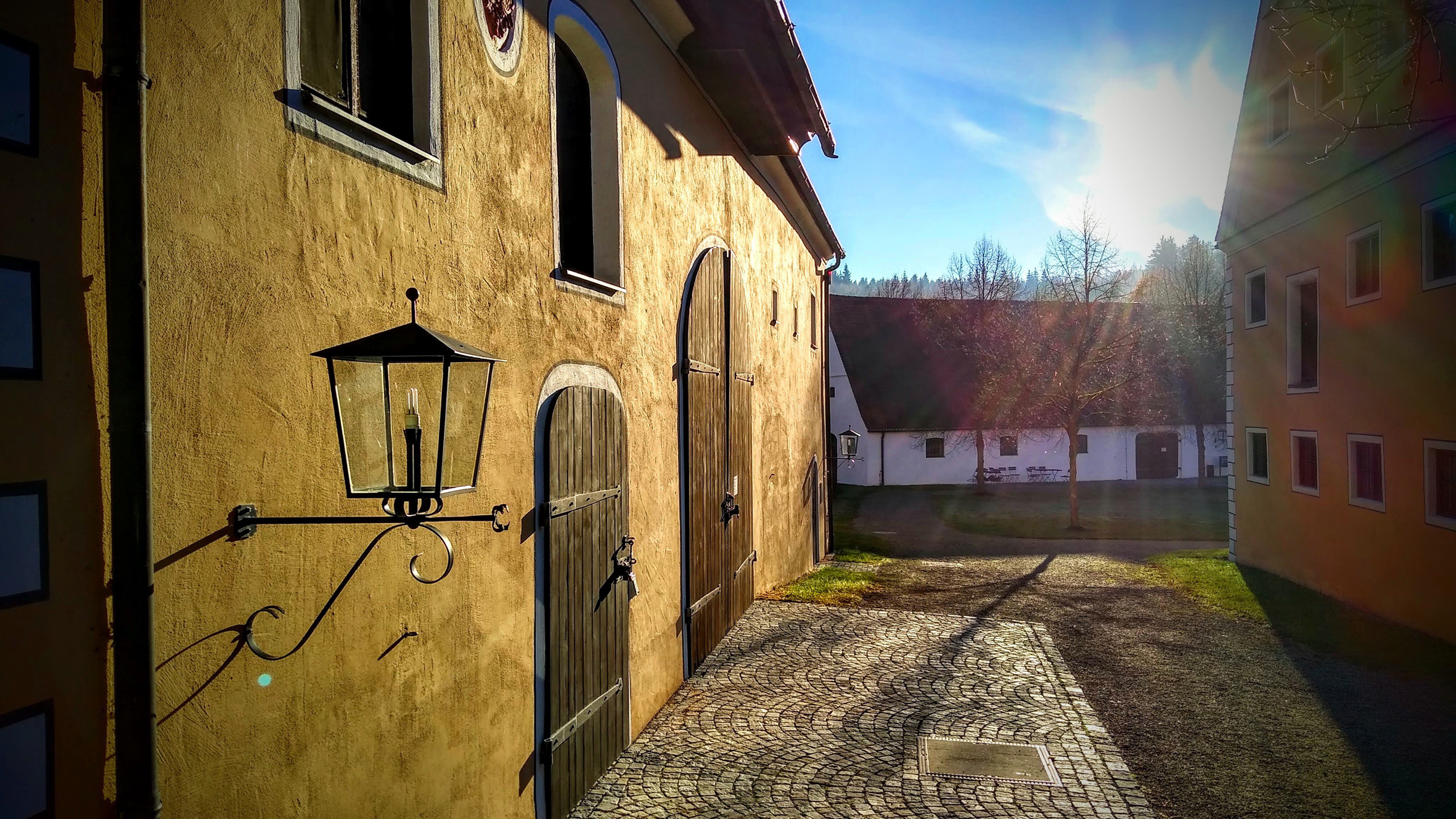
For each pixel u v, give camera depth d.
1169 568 16.28
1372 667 9.38
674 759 6.24
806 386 16.06
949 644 9.60
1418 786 6.26
